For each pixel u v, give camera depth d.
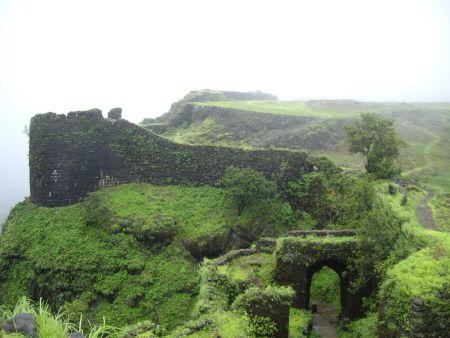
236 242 30.83
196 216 31.28
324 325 20.95
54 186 33.31
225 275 19.39
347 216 26.39
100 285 26.77
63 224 30.94
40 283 27.41
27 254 29.14
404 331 12.20
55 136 33.38
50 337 7.40
